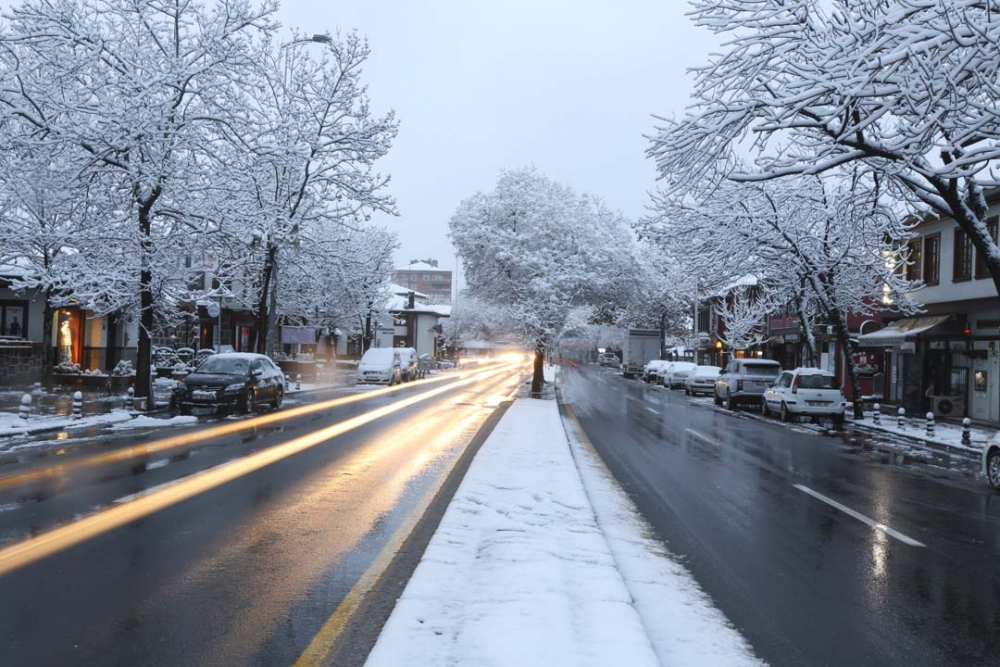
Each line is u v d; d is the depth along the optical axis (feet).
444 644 15.30
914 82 34.96
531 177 118.62
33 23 67.21
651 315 206.39
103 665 15.14
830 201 80.33
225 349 131.13
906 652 17.04
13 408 69.10
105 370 108.17
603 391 132.98
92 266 72.18
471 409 82.84
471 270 119.55
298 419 68.85
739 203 79.71
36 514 28.58
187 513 29.01
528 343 113.39
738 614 19.31
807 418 85.25
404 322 278.26
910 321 94.58
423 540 25.17
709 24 41.60
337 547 24.26
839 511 33.12
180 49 73.20
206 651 15.87
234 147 74.18
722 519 30.78
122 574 21.13
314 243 102.47
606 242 116.37
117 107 66.69
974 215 45.78
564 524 26.48
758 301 151.94
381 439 54.08
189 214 73.61
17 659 15.33
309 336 168.04
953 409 84.89
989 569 24.06
